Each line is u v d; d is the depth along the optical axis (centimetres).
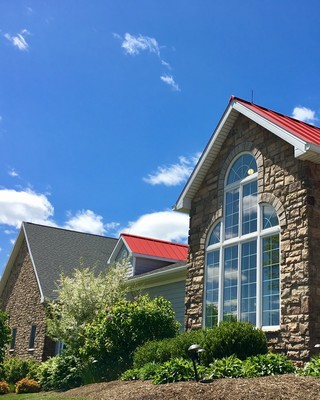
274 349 1227
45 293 2678
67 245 3222
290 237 1260
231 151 1550
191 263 1625
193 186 1664
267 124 1368
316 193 1259
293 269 1230
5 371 2316
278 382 884
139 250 2561
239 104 1498
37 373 2036
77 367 1730
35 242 3100
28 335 2803
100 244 3406
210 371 1049
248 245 1412
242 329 1162
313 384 846
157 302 1673
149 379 1185
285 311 1224
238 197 1493
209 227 1577
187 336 1245
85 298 2027
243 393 848
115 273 2206
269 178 1370
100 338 1531
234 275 1438
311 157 1244
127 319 1525
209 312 1509
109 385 1274
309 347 1145
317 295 1187
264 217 1371
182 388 957
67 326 1956
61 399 1190
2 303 3306
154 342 1353
